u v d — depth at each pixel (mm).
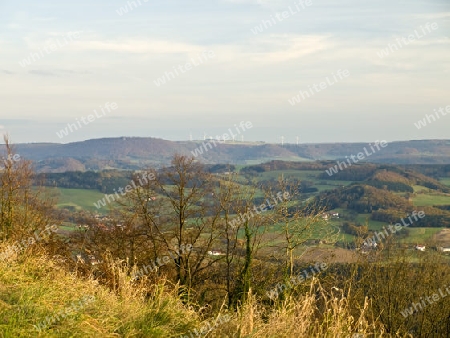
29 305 5859
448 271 18938
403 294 17844
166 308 6781
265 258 18859
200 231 21250
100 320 5988
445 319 18188
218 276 21703
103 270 9984
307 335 6414
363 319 6793
